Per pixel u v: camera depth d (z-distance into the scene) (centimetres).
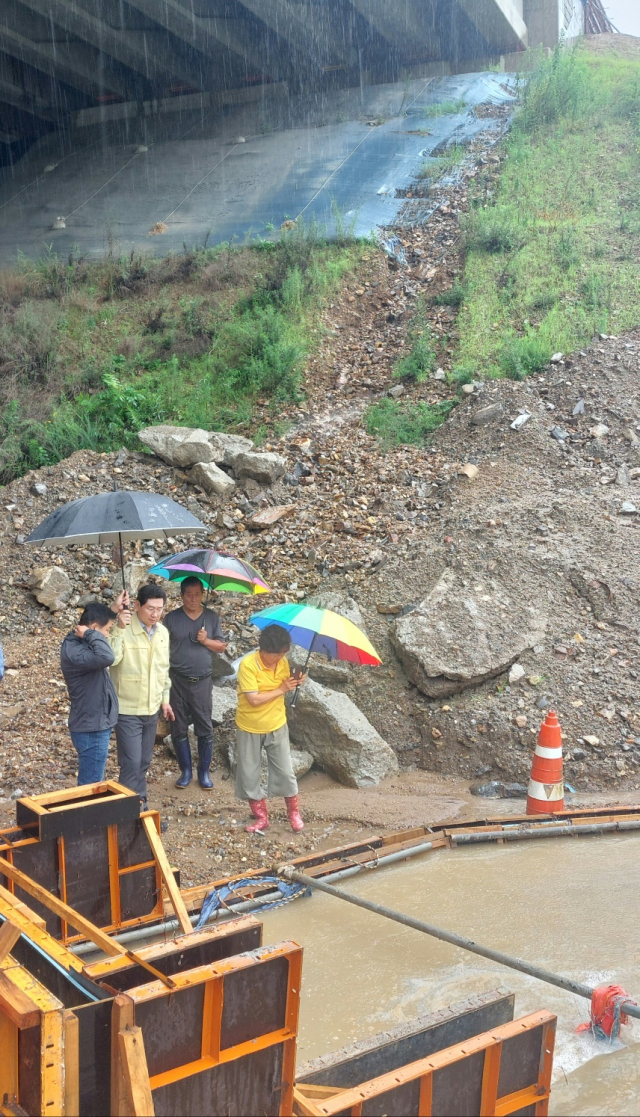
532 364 1277
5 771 705
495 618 836
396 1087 280
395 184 1955
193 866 575
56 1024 266
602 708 770
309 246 1684
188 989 277
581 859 586
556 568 894
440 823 628
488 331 1398
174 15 2431
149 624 610
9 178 2505
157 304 1650
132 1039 262
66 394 1436
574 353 1282
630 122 2031
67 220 2103
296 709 742
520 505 992
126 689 608
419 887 548
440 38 2747
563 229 1634
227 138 2475
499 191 1847
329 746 735
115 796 469
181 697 677
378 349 1468
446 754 760
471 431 1164
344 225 1778
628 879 554
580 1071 370
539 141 2022
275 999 295
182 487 1138
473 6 2467
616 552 916
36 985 282
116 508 604
